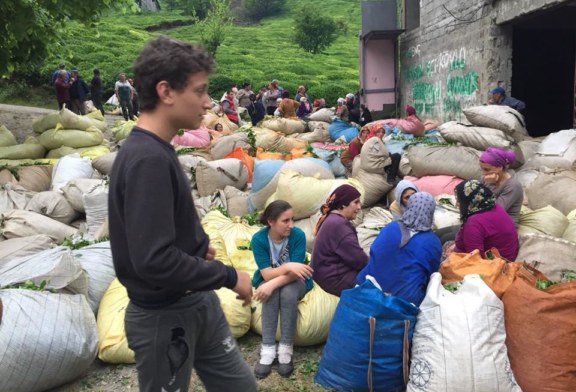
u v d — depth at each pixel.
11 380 3.10
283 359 3.57
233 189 6.56
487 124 6.48
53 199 6.08
